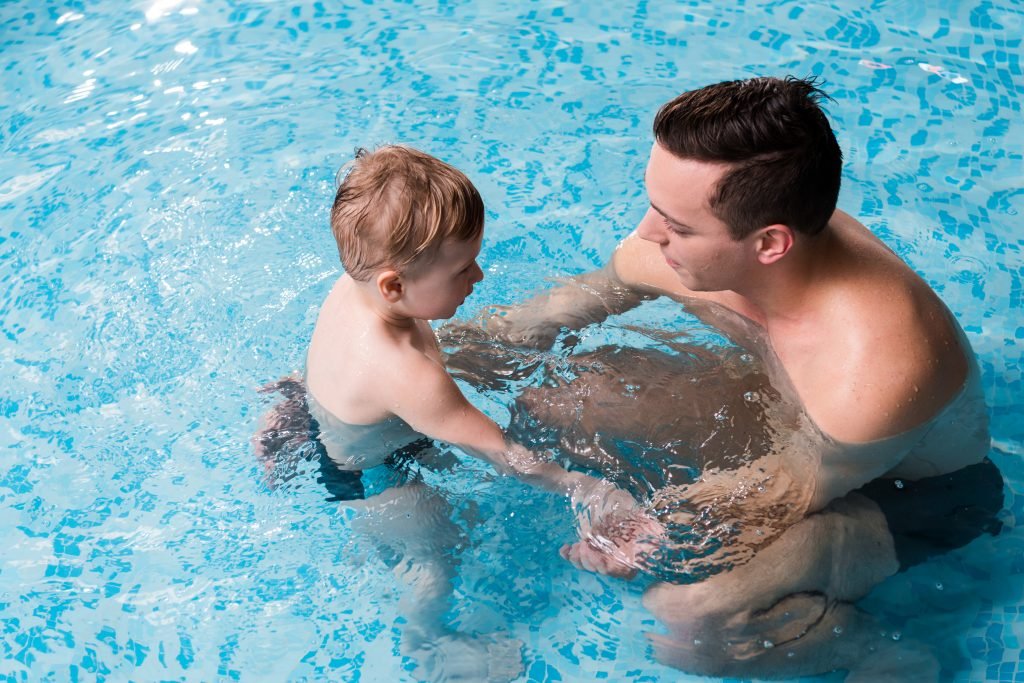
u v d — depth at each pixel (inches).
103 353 110.8
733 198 71.9
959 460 89.6
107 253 122.8
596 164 135.6
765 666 82.5
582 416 92.6
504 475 92.6
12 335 113.6
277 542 92.9
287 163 135.9
